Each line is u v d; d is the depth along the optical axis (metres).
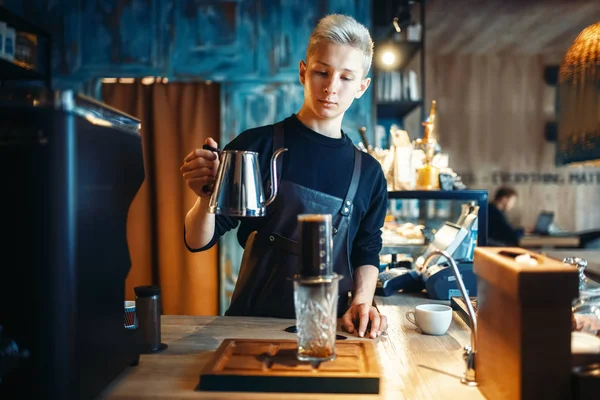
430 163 2.43
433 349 1.29
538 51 7.97
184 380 1.06
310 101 1.68
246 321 1.55
